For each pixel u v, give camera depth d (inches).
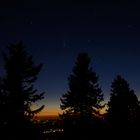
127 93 1494.8
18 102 960.9
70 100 1242.6
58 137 1211.9
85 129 1247.5
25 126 966.4
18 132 957.2
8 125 951.6
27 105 979.3
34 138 983.0
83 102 1240.8
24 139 966.4
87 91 1242.0
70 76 1273.4
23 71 971.3
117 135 1348.4
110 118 1437.0
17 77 962.1
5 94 961.5
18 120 959.6
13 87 957.8
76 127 1245.7
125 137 1354.6
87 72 1259.8
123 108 1462.8
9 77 959.6
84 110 1246.9
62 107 1264.8
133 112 1501.0
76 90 1246.9
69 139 1237.7
